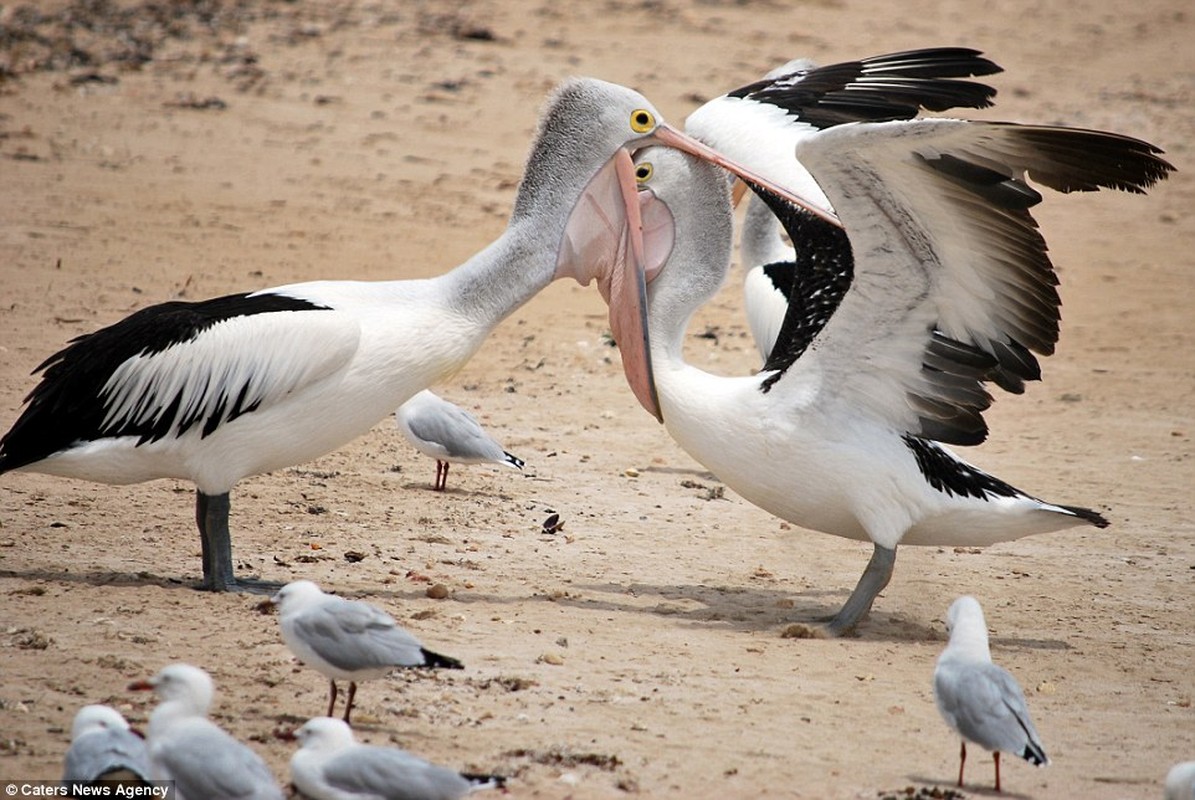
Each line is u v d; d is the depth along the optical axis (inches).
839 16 1923.0
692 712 384.8
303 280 909.2
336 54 1517.0
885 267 449.7
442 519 562.3
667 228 501.4
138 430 449.4
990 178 434.6
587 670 410.6
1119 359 928.9
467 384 778.2
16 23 1515.7
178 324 450.6
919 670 434.6
